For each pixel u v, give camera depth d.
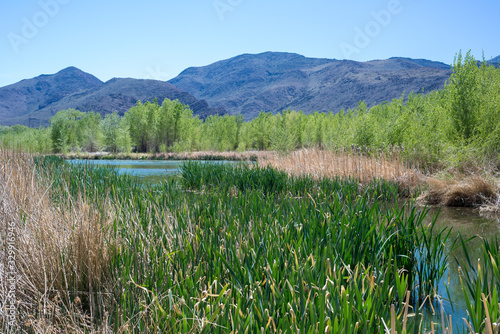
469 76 11.53
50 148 35.69
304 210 4.28
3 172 4.25
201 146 42.62
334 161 11.21
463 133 11.38
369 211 4.12
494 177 8.74
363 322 2.13
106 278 3.07
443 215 7.14
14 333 2.49
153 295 2.56
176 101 45.03
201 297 2.48
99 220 3.51
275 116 42.97
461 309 3.28
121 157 34.47
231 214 4.52
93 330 2.33
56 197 5.20
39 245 3.10
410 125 12.79
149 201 4.91
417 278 3.85
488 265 2.71
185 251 3.43
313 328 2.01
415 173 9.69
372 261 3.28
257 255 3.05
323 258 2.80
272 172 10.15
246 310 2.39
